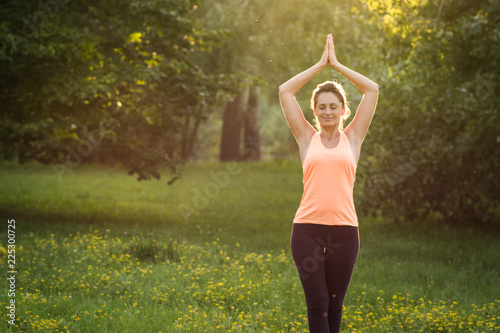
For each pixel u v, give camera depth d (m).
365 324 4.80
